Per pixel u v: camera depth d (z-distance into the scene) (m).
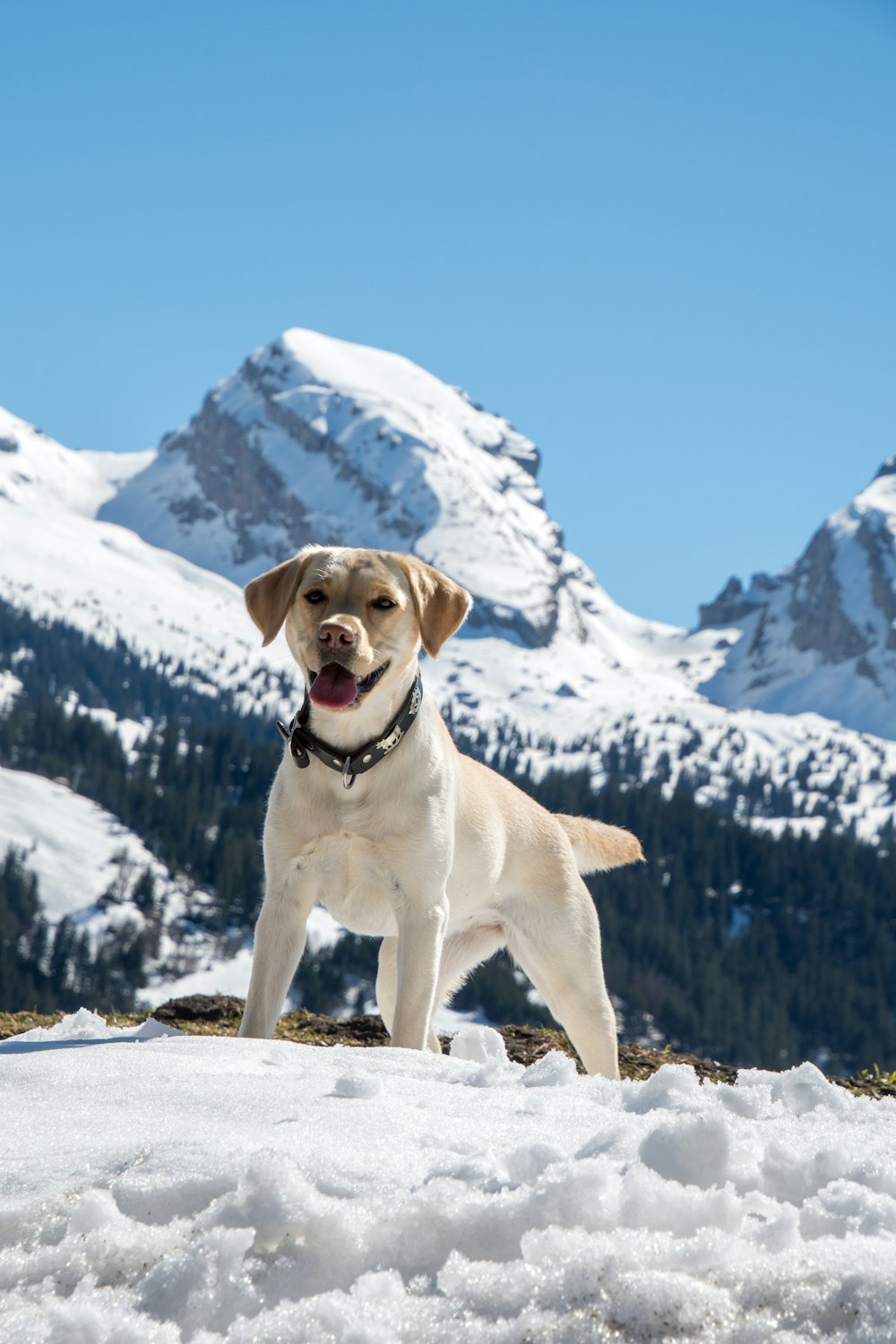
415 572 5.39
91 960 115.94
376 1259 2.20
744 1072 3.70
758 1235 2.22
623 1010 133.38
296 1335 1.97
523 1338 1.96
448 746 5.83
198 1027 8.94
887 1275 2.05
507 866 6.54
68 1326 1.98
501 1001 96.38
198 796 154.50
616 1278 2.04
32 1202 2.34
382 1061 3.93
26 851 133.12
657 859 167.62
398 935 5.38
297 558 5.47
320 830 5.22
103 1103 3.11
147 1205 2.34
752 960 150.62
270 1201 2.24
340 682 4.89
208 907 134.00
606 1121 2.98
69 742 169.25
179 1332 2.01
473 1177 2.39
